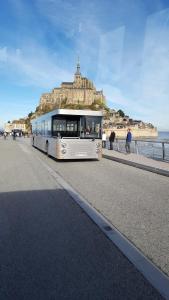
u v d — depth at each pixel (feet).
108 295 11.18
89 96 398.21
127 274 12.78
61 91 424.05
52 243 16.25
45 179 38.17
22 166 51.65
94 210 23.26
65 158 58.70
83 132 60.29
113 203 25.64
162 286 11.82
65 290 11.51
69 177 40.34
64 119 61.57
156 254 15.06
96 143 60.64
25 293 11.32
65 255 14.70
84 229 18.63
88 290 11.51
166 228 19.16
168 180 38.70
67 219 20.75
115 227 19.29
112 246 15.89
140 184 35.32
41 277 12.51
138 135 337.52
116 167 52.60
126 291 11.44
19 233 17.83
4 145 123.13
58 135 59.47
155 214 22.34
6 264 13.73
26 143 143.33
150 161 57.72
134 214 22.33
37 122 95.09
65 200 26.58
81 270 13.12
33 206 24.35
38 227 18.97
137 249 15.62
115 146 93.81
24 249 15.42
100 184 35.01
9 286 11.82
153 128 366.84
